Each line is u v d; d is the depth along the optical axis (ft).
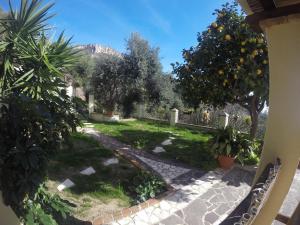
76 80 48.01
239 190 19.65
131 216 14.70
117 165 21.83
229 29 21.15
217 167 23.86
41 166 9.16
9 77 9.66
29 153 8.43
